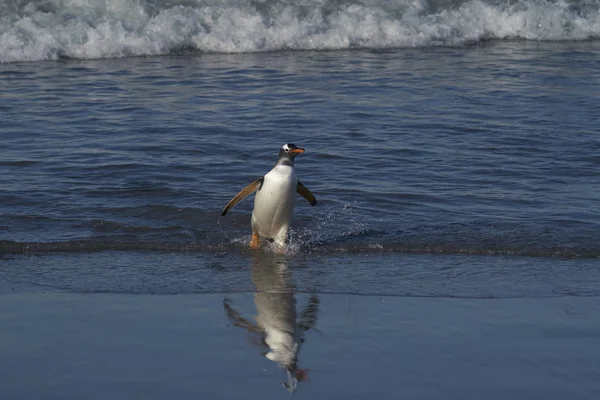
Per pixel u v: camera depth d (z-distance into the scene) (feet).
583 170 127.95
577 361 69.36
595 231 101.91
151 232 101.35
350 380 65.72
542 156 135.03
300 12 232.94
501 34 244.83
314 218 106.73
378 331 75.15
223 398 62.64
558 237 99.71
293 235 101.35
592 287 86.28
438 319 77.87
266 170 127.13
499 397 63.41
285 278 88.84
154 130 147.95
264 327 76.02
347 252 96.89
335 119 156.35
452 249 96.99
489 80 190.49
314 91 178.70
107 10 224.94
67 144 138.62
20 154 132.26
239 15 227.61
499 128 150.92
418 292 84.79
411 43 233.55
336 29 231.09
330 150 137.08
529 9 247.70
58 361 68.13
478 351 71.15
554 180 123.24
